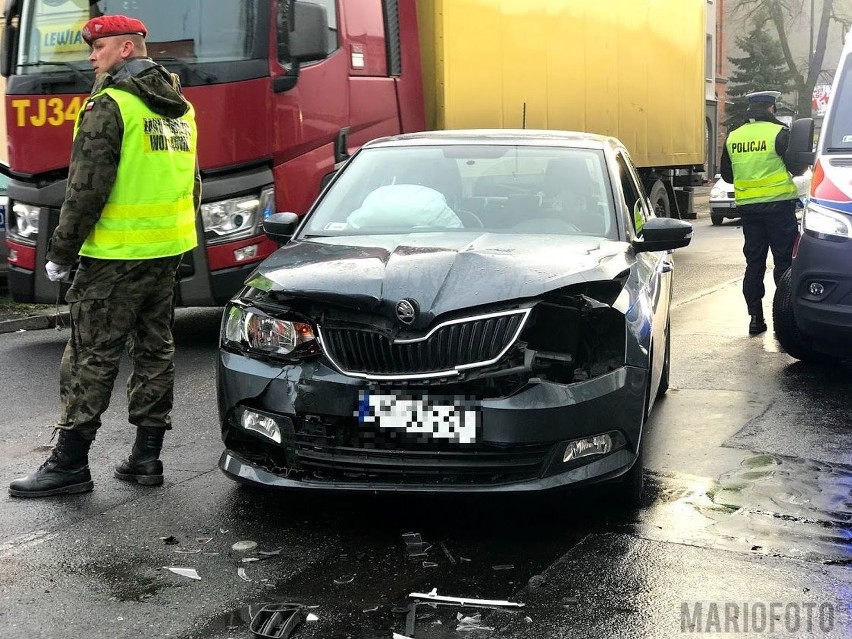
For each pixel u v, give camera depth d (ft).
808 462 16.67
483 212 17.34
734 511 14.39
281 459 13.67
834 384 22.54
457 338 12.91
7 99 26.53
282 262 14.99
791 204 28.40
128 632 10.73
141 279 15.16
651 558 12.75
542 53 38.60
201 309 35.73
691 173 59.98
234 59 25.35
